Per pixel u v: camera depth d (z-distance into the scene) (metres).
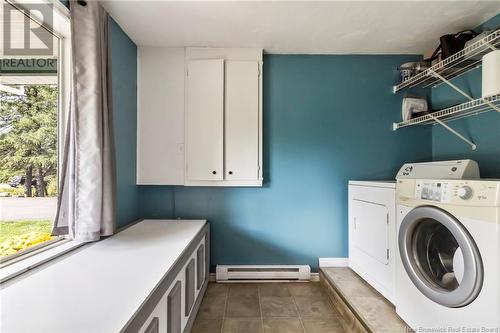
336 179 2.46
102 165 1.55
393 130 2.46
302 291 2.23
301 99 2.46
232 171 2.30
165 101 2.32
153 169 2.32
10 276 1.04
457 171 1.64
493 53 1.39
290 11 1.78
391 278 1.71
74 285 0.98
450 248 1.40
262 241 2.45
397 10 1.77
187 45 2.29
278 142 2.45
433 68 1.95
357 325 1.62
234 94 2.31
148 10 1.76
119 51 1.98
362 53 2.45
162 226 2.02
